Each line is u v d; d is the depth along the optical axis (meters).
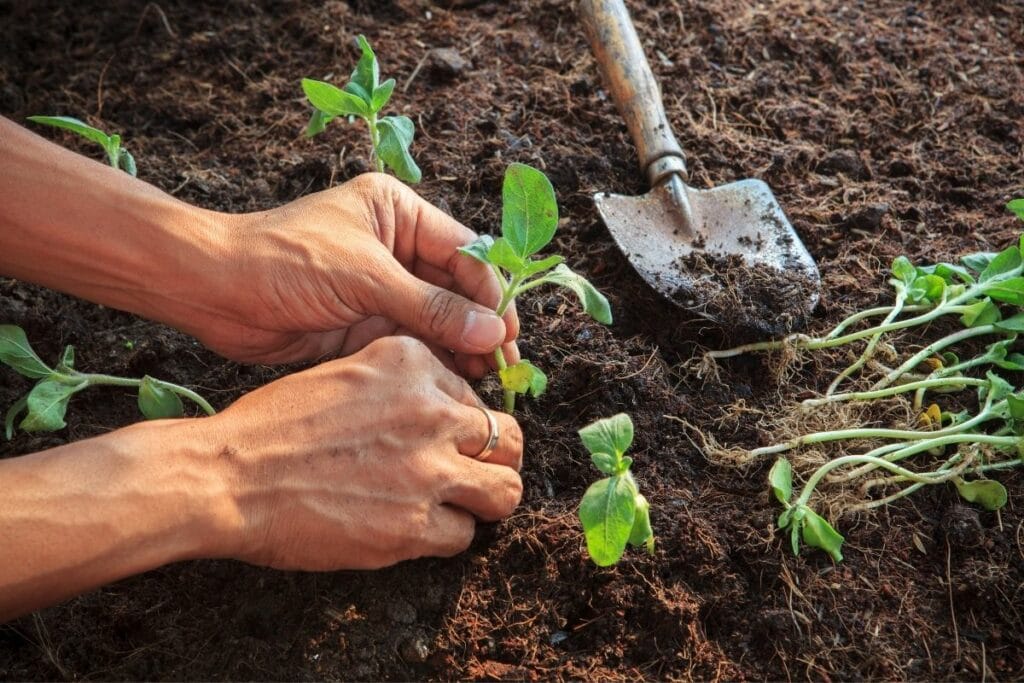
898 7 0.91
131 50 0.89
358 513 0.60
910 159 0.81
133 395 0.72
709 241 0.76
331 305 0.64
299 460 0.59
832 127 0.83
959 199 0.79
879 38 0.88
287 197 0.80
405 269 0.67
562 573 0.64
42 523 0.55
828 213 0.78
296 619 0.63
